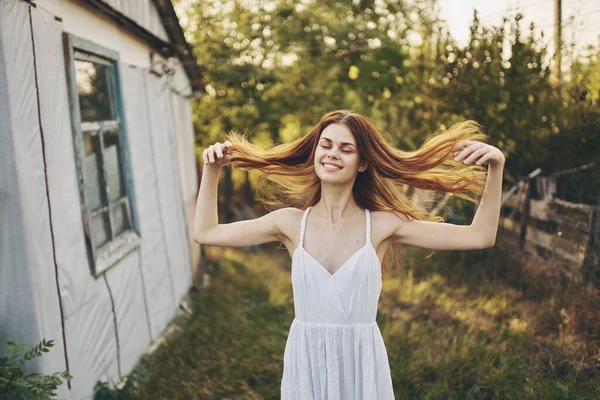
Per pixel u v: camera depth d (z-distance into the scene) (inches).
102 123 174.2
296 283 85.4
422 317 207.9
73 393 131.1
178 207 261.6
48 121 131.9
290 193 97.7
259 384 162.6
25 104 121.0
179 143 282.5
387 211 90.7
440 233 87.4
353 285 83.1
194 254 294.2
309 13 473.1
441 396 144.7
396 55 404.5
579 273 185.6
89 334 143.6
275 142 111.9
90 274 147.9
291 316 232.1
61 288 129.7
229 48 445.7
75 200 143.6
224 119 469.1
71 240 138.6
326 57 475.2
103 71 182.5
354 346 83.4
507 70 236.1
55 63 139.2
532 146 230.1
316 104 475.5
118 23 190.7
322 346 83.7
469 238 85.4
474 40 259.4
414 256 294.5
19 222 115.0
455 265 271.3
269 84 460.1
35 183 122.5
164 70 245.0
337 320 83.0
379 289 86.9
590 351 155.6
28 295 116.3
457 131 90.5
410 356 167.8
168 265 230.5
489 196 84.0
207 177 90.9
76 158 146.6
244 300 262.8
